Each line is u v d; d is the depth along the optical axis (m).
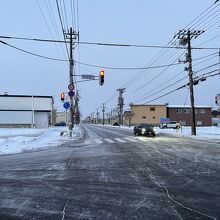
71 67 33.47
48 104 78.38
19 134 38.88
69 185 9.28
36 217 6.46
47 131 46.41
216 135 35.28
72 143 25.92
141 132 36.44
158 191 8.46
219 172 11.24
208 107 104.38
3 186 9.24
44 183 9.59
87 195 8.12
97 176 10.62
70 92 30.56
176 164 13.20
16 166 13.13
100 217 6.40
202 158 15.10
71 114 33.06
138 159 14.91
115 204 7.29
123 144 24.06
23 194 8.29
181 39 38.38
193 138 31.73
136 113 108.25
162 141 27.02
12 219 6.37
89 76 34.09
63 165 13.24
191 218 6.28
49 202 7.52
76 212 6.75
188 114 104.75
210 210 6.78
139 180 9.89
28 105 77.25
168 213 6.60
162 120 79.50
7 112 76.38
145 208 6.96
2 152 19.20
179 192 8.34
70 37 33.34
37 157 16.30
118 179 10.08
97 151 18.98
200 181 9.70
